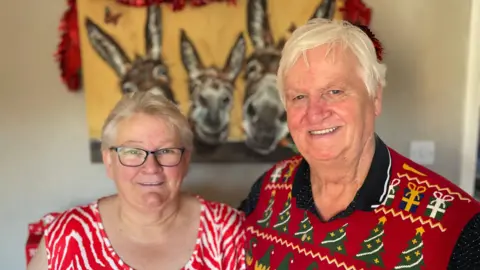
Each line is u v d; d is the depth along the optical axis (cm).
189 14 181
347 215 101
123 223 120
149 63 183
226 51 183
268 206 122
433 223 91
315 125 96
